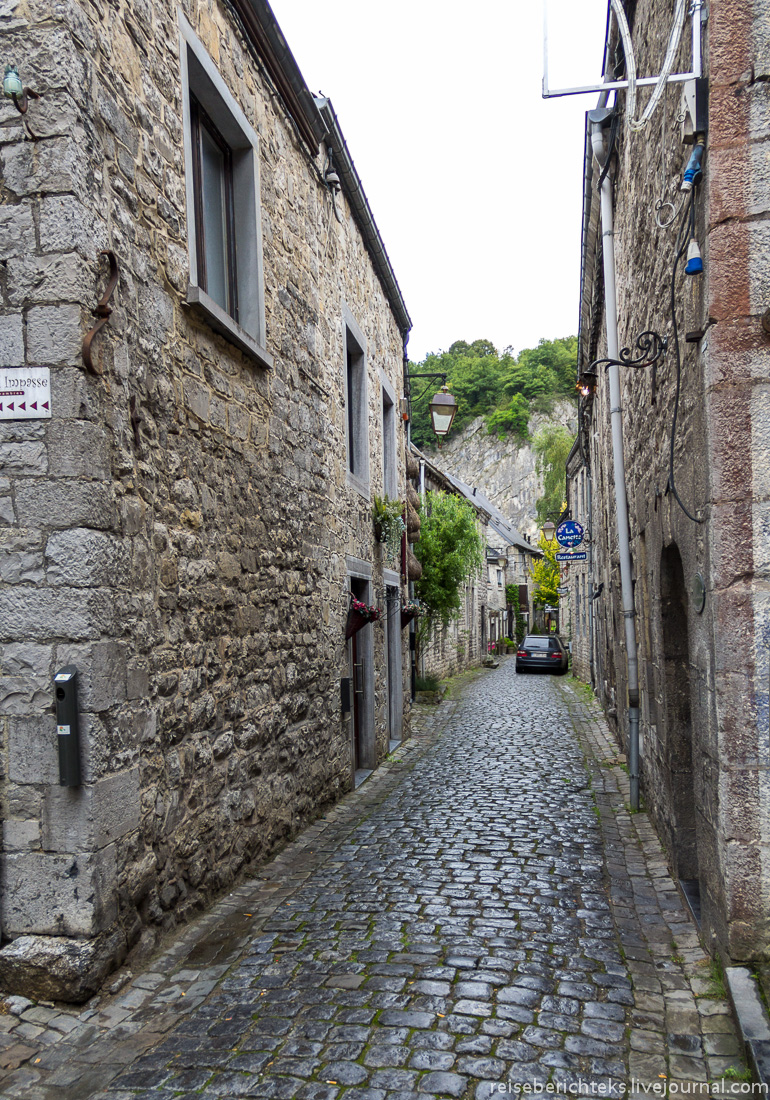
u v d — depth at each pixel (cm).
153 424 392
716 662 318
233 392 506
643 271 545
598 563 1407
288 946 384
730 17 312
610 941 386
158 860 380
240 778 493
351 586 877
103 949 328
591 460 1523
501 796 724
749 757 310
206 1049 292
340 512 787
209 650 451
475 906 436
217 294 531
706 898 359
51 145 326
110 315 346
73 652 322
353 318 876
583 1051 285
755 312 312
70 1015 313
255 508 540
